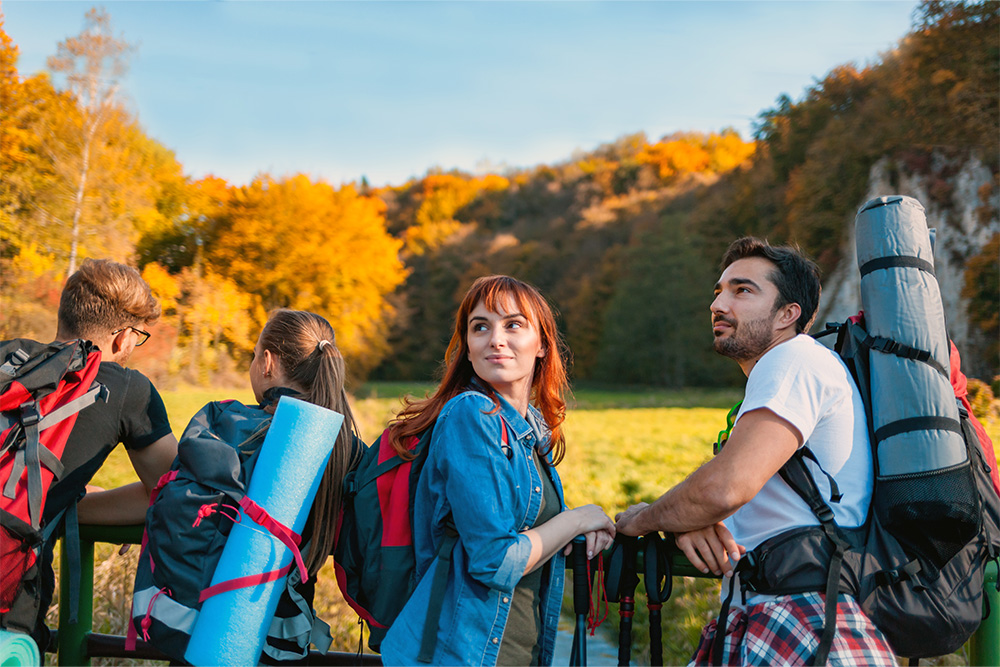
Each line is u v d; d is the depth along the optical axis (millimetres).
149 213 30781
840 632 1515
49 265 23281
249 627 1614
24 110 25172
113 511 2150
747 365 1879
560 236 71375
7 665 1693
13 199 24531
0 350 1838
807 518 1610
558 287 64688
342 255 46062
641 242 57438
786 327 1804
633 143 82875
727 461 1561
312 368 1884
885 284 1641
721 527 1642
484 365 1675
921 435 1512
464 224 75812
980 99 29641
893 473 1524
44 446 1801
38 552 1812
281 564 1652
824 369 1619
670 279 54062
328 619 3914
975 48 30719
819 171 39250
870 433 1616
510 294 1695
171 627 1619
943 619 1543
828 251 37469
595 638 4500
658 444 15391
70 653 2184
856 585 1551
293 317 1939
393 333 53344
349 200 47531
